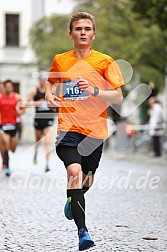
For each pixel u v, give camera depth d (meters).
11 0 86.19
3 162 28.67
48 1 84.31
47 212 17.95
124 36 48.47
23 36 86.38
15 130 27.80
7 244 13.58
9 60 86.38
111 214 17.70
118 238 14.26
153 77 51.94
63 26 60.28
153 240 14.04
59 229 15.34
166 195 22.02
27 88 85.94
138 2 33.88
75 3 53.97
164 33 43.75
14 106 27.64
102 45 47.75
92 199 20.94
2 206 19.08
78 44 12.55
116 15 48.97
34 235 14.59
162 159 39.94
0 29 86.12
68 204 12.22
